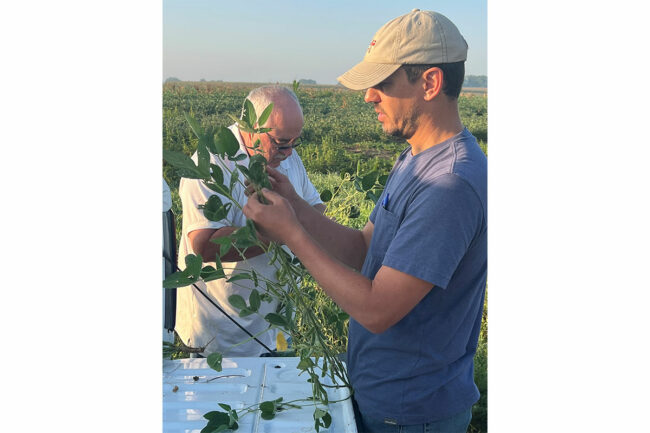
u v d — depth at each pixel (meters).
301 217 2.02
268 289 1.87
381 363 1.72
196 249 2.17
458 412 1.73
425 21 1.64
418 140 1.69
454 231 1.50
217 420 1.65
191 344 2.36
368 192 2.28
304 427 1.70
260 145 2.14
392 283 1.52
